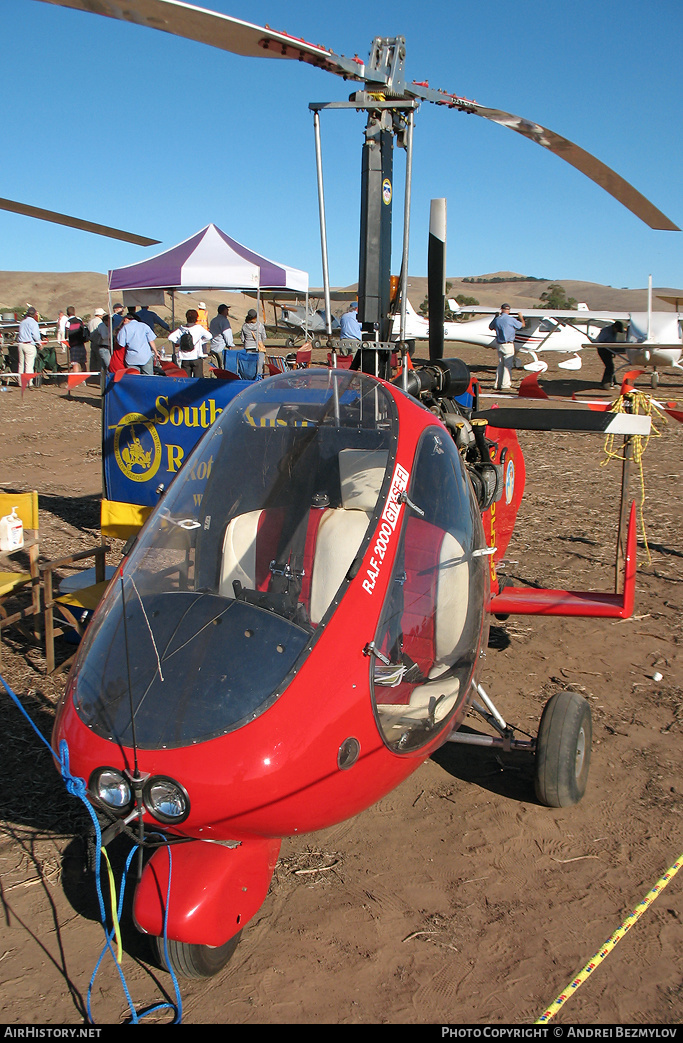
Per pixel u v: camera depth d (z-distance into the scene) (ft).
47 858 11.07
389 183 11.30
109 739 8.04
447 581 10.51
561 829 11.99
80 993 8.80
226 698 8.12
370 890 10.59
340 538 9.44
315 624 8.87
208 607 9.04
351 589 8.96
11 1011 8.52
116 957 8.50
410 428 10.56
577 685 16.74
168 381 23.32
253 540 10.01
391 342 11.79
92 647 9.05
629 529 14.83
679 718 15.39
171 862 8.38
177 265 45.62
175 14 7.30
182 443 23.48
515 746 12.34
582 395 58.49
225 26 7.63
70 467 37.73
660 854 11.39
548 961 9.34
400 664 9.15
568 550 25.84
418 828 12.02
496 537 16.06
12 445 42.01
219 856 8.49
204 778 7.70
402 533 9.70
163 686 8.30
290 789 8.00
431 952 9.47
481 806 12.60
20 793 12.50
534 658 18.08
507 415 14.71
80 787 8.15
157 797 7.85
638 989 8.94
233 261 45.52
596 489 34.01
